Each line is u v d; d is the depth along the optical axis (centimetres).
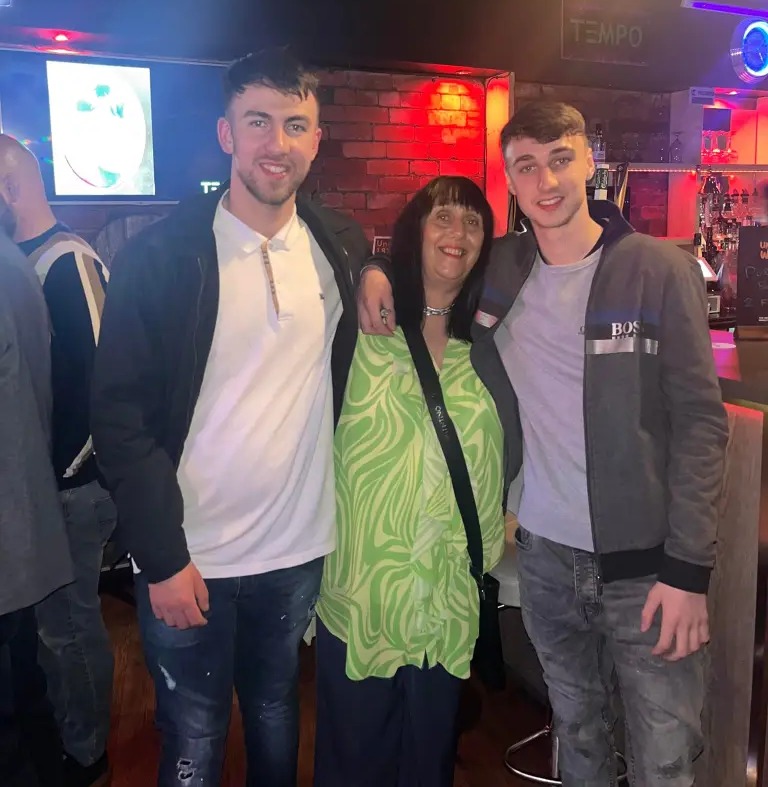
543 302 154
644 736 153
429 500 162
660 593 142
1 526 155
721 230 420
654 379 143
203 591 143
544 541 160
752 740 172
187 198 150
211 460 146
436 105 413
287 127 139
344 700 173
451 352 167
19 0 288
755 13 412
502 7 367
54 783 191
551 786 216
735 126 464
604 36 391
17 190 199
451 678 173
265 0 322
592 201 155
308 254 154
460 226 158
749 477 169
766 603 166
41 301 173
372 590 162
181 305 140
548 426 155
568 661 166
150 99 346
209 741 158
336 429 164
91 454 192
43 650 201
